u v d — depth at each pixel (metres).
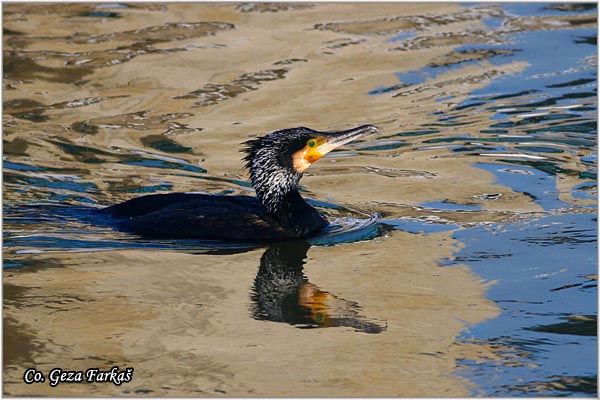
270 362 9.10
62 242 12.05
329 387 8.66
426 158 15.48
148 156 15.42
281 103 17.70
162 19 21.84
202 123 16.83
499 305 10.31
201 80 18.70
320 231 12.73
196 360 9.13
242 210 12.69
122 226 12.57
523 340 9.52
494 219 12.96
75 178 14.43
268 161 12.73
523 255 11.68
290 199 12.75
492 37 20.88
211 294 10.66
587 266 11.29
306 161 12.76
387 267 11.44
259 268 11.45
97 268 11.29
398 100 17.83
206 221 12.44
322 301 10.48
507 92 18.09
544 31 21.17
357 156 15.73
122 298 10.47
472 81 18.64
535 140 16.03
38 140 15.91
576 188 14.06
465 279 11.02
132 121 16.88
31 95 17.88
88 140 15.99
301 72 19.06
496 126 16.67
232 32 21.11
